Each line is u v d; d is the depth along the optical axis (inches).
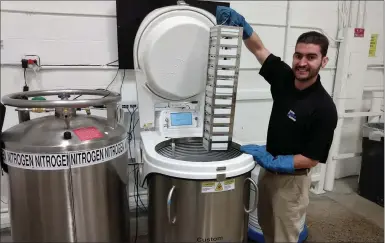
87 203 46.1
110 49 79.8
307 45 50.9
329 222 90.3
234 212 51.9
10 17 71.2
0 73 73.0
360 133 120.1
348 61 100.6
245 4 89.5
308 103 53.4
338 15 103.1
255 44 63.6
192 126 64.3
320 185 108.1
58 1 73.9
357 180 120.3
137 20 76.5
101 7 77.2
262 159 55.0
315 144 52.3
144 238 79.9
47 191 43.9
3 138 46.1
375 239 82.3
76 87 79.0
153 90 63.0
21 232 46.9
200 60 62.1
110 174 48.6
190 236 50.8
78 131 45.7
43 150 42.6
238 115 97.2
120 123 56.5
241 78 94.4
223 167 48.1
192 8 61.4
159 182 51.5
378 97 115.9
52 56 75.9
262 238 75.7
